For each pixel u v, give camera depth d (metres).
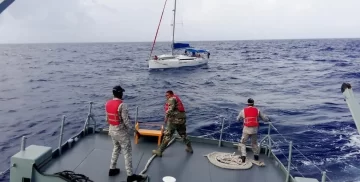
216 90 32.75
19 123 18.20
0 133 16.12
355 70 48.91
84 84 36.88
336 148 13.70
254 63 68.69
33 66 62.25
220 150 7.88
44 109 22.17
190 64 50.16
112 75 46.69
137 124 7.99
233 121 18.50
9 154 13.09
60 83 37.69
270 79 42.19
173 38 41.22
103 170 6.28
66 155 6.89
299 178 5.66
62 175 5.42
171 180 4.97
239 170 6.73
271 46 174.25
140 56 98.06
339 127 17.23
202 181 6.12
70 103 24.61
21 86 34.69
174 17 39.91
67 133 16.20
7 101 25.36
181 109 7.09
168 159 7.11
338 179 10.72
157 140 8.20
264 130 16.69
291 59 78.94
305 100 26.31
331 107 23.09
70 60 81.31
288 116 20.27
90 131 8.51
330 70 50.84
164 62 47.72
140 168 6.54
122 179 5.93
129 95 29.14
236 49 141.00
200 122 18.41
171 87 34.97
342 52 103.38
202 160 7.16
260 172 6.68
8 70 53.78
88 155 6.99
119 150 6.00
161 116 19.98
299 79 41.47
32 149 6.21
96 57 94.88
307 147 13.90
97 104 24.20
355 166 11.68
